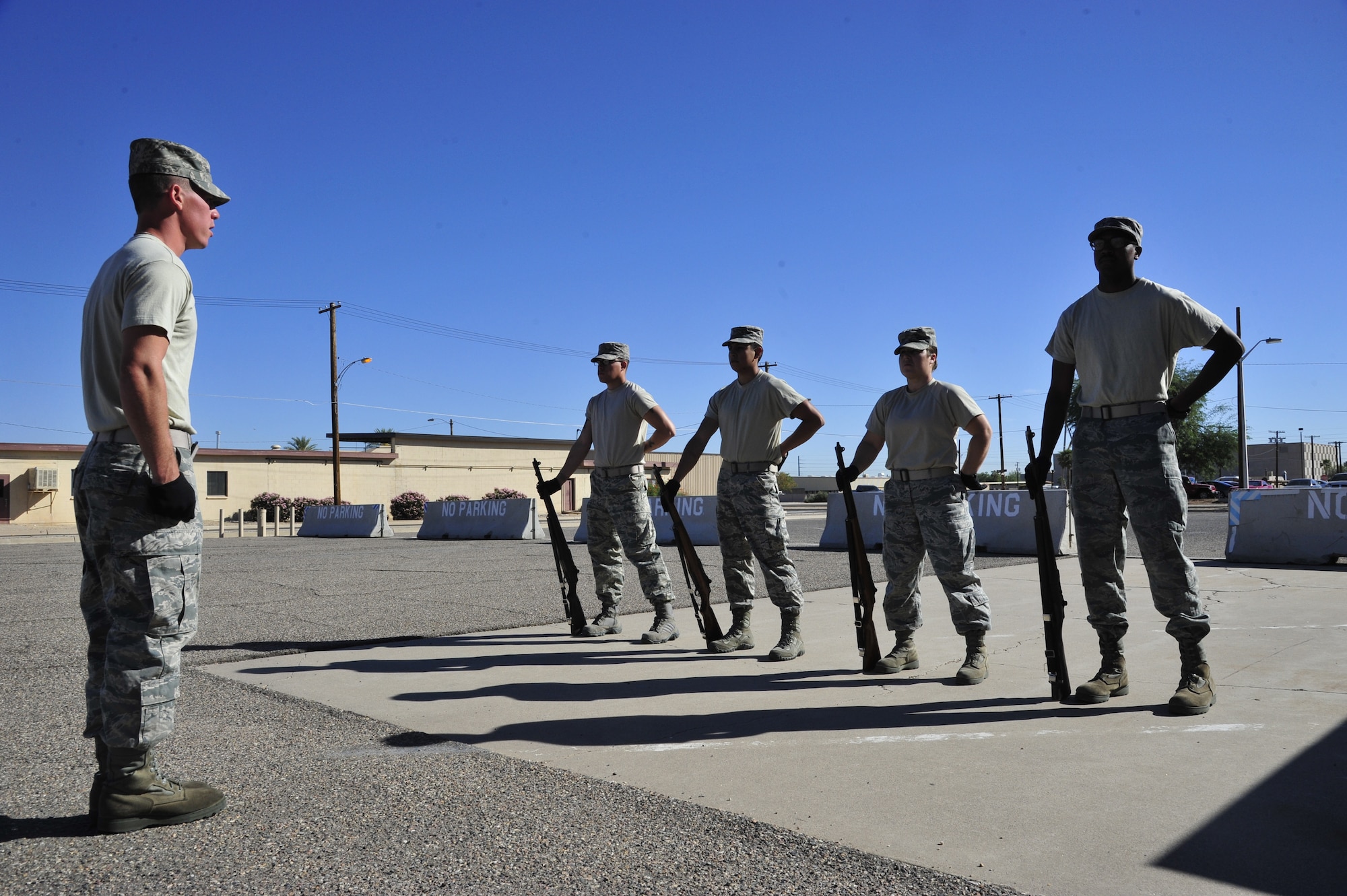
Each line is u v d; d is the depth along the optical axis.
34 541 23.22
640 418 6.00
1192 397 3.77
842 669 4.89
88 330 2.55
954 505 4.56
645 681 4.66
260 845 2.51
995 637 5.69
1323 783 2.89
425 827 2.64
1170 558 3.78
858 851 2.45
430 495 40.38
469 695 4.36
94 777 2.82
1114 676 4.05
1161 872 2.28
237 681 4.68
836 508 14.31
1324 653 4.96
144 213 2.67
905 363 4.66
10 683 4.60
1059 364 4.15
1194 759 3.16
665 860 2.40
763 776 3.09
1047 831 2.56
